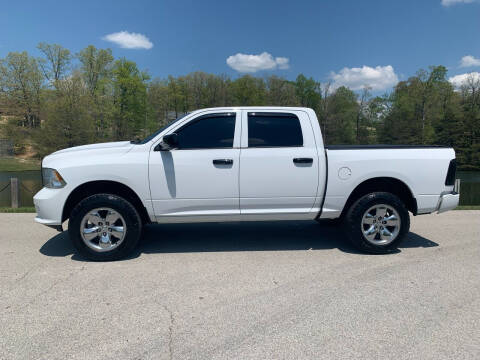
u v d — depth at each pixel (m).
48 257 4.54
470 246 5.01
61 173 4.20
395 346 2.49
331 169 4.50
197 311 3.03
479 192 18.89
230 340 2.57
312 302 3.19
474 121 50.31
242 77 56.25
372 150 4.59
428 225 6.38
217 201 4.44
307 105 60.69
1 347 2.50
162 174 4.33
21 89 48.91
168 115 55.81
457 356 2.37
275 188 4.46
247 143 4.45
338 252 4.72
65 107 42.59
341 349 2.45
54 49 48.97
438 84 53.03
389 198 4.51
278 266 4.17
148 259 4.45
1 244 5.16
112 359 2.35
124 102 48.12
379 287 3.53
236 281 3.71
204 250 4.83
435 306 3.10
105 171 4.24
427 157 4.58
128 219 4.31
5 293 3.42
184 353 2.41
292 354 2.40
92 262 4.34
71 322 2.85
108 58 49.00
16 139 47.09
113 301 3.23
